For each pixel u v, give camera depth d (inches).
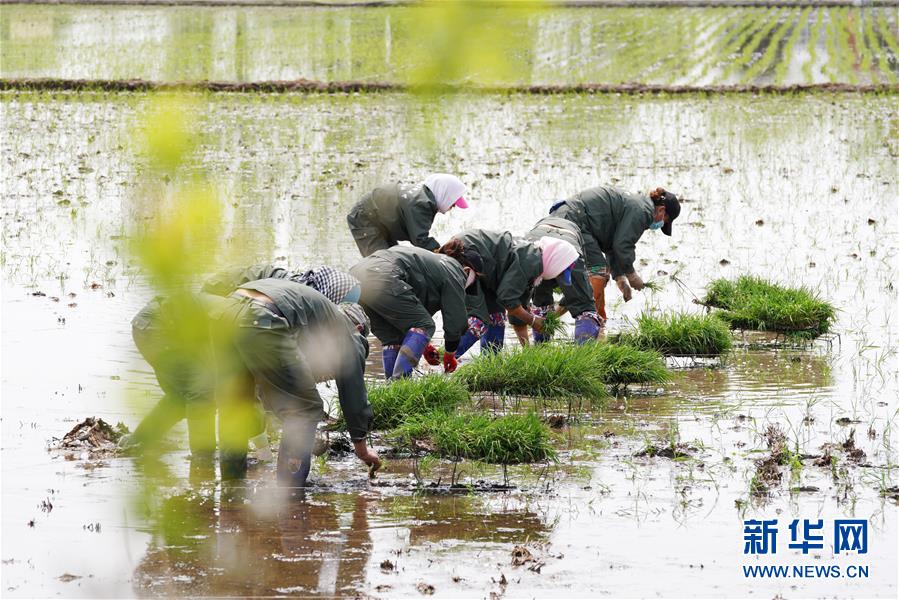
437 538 655.1
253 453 821.9
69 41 4037.9
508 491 746.2
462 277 981.8
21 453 788.6
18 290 1304.1
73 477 740.7
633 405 960.9
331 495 733.3
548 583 588.7
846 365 1082.1
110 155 2187.5
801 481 762.8
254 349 705.0
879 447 836.6
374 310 970.7
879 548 648.4
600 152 2368.4
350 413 757.9
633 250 1189.1
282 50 3863.2
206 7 5103.3
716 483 762.2
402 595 569.3
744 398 975.6
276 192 1891.0
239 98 3036.4
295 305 724.0
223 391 719.7
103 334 1123.9
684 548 644.1
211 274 241.6
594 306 1117.7
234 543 637.9
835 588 590.9
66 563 598.9
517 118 2795.3
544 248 1056.8
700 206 1881.2
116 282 1338.6
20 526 652.1
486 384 994.1
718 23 4773.6
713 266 1503.4
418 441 838.5
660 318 1194.0
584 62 3777.1
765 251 1588.3
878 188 2034.9
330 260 1443.2
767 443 837.8
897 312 1280.8
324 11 4968.0
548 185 2034.9
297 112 2817.4
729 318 1229.1
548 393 976.9
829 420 906.1
